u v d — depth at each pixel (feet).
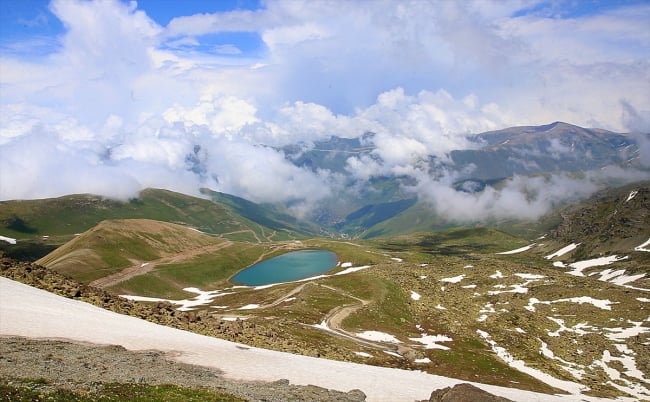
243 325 326.24
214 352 212.02
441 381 244.63
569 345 487.20
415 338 477.77
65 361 151.74
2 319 190.49
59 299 246.06
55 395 114.93
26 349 157.58
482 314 609.01
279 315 507.71
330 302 590.14
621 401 311.27
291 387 174.91
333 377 208.74
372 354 374.02
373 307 570.87
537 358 437.17
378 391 197.57
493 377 356.18
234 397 144.66
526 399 241.14
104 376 142.10
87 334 196.24
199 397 136.46
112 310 264.31
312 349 318.04
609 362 435.94
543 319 586.45
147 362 170.50
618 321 564.71
